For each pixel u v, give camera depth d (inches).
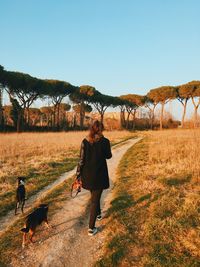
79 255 191.2
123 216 249.4
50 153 671.8
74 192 336.5
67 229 229.1
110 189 349.1
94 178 213.5
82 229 231.8
